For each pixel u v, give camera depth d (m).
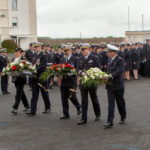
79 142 8.23
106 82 9.69
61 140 8.44
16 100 11.64
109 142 8.18
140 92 16.16
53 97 15.14
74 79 10.83
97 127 9.63
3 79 16.88
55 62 19.95
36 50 11.57
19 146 8.02
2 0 60.03
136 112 11.48
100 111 10.88
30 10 62.25
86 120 10.11
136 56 22.44
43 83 11.44
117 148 7.72
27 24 61.91
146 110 11.79
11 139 8.60
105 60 20.19
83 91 10.05
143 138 8.46
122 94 9.84
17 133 9.16
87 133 9.02
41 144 8.14
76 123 10.18
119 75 9.72
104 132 9.09
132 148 7.70
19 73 11.26
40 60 11.38
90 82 9.72
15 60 11.84
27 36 61.69
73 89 10.82
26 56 14.98
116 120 10.40
